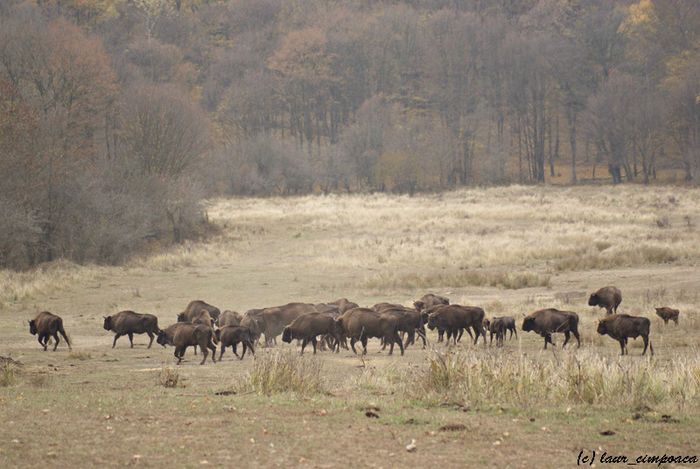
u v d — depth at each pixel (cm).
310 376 1527
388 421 1122
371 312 2314
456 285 4678
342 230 8462
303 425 1085
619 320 2142
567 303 3628
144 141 8581
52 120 6450
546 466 855
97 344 2758
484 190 13650
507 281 4591
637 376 1386
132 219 6656
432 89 19775
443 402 1312
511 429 1068
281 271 5691
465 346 2495
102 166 7531
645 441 989
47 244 6141
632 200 10700
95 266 5838
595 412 1212
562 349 2264
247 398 1353
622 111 14112
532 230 7688
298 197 13512
